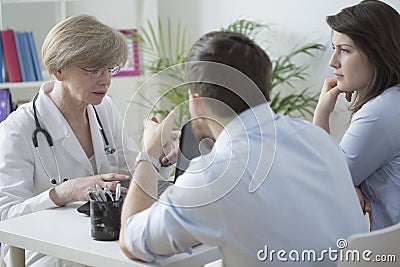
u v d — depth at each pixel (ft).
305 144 5.25
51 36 7.43
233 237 4.86
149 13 13.92
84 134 7.98
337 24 6.95
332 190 5.24
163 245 5.06
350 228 5.28
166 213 4.94
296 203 5.01
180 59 13.46
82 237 6.07
